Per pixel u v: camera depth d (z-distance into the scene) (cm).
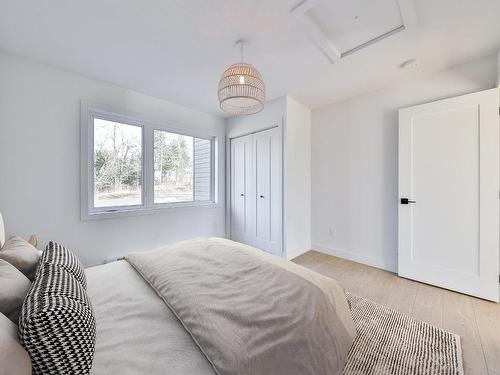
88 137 250
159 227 308
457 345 144
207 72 237
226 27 169
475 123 209
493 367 129
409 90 258
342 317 121
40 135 217
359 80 256
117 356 77
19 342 62
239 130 365
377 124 284
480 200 207
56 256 115
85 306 80
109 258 262
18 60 206
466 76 221
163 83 262
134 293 117
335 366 94
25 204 210
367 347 141
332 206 329
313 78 251
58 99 226
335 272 270
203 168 371
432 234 233
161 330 90
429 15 158
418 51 201
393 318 174
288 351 82
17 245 126
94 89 248
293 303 103
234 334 81
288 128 305
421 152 238
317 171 346
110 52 201
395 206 272
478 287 207
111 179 272
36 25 166
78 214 240
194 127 345
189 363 74
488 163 203
